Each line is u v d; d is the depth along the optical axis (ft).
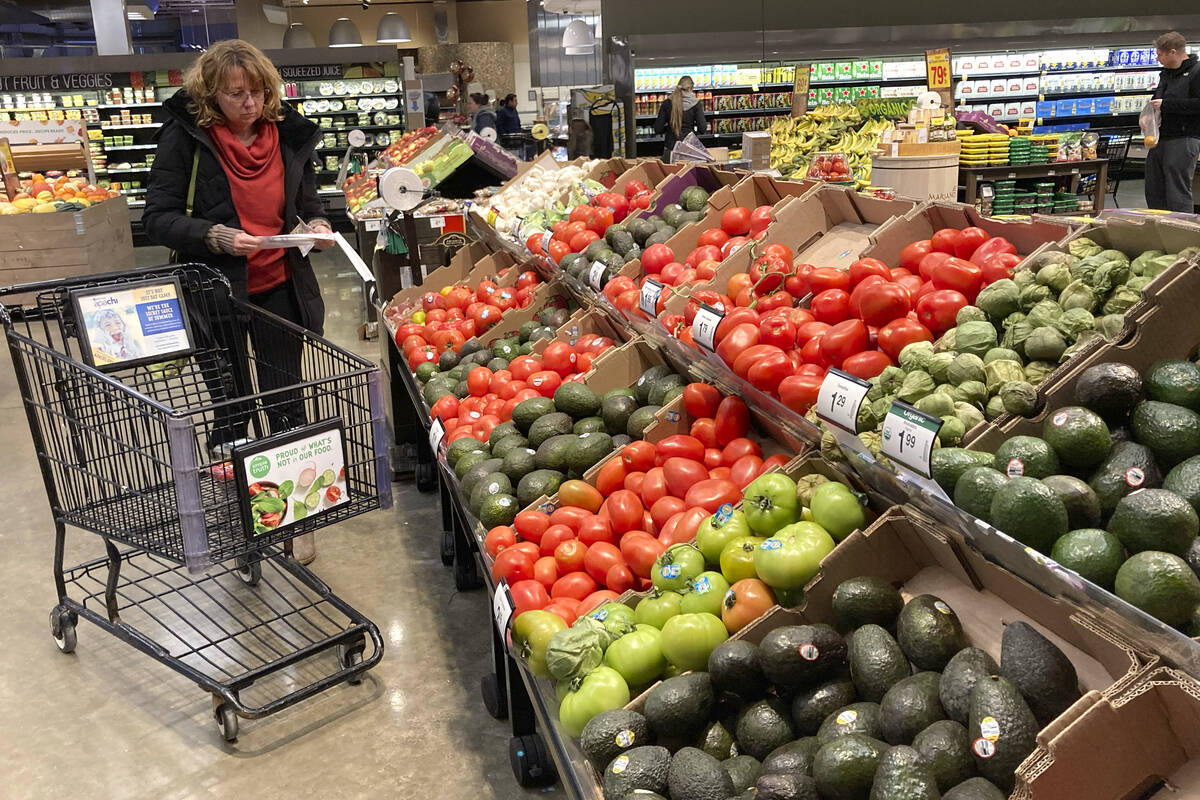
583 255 11.77
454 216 16.34
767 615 5.24
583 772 5.14
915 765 3.80
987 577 4.75
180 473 8.06
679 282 9.57
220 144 11.02
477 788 8.11
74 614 10.25
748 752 4.83
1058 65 40.40
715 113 40.04
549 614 6.22
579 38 53.67
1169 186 25.39
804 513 5.83
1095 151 30.71
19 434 17.83
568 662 5.53
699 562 6.02
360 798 8.02
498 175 21.16
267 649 10.18
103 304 9.49
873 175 24.62
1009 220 6.95
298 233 11.31
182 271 10.41
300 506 8.75
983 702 3.84
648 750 4.84
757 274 8.38
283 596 10.74
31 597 11.66
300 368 11.06
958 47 39.40
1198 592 3.74
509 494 7.80
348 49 46.57
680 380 8.29
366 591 11.60
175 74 44.96
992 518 4.38
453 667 9.93
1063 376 5.02
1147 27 39.99
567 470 7.96
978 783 3.69
